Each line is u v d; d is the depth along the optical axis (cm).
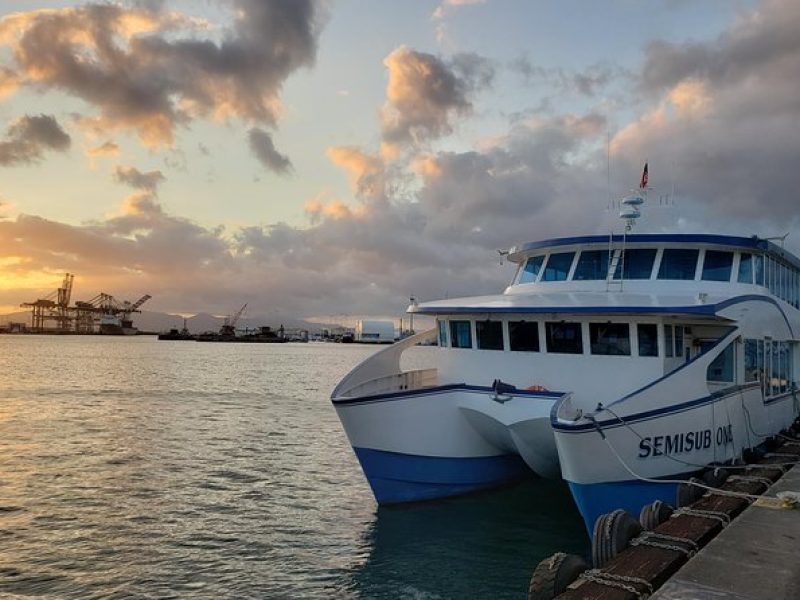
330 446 2747
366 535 1475
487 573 1248
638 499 1248
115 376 7062
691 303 1355
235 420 3578
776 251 1753
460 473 1580
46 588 1195
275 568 1295
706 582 775
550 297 1506
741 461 1488
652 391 1255
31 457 2427
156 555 1372
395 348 1844
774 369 1770
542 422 1373
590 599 734
